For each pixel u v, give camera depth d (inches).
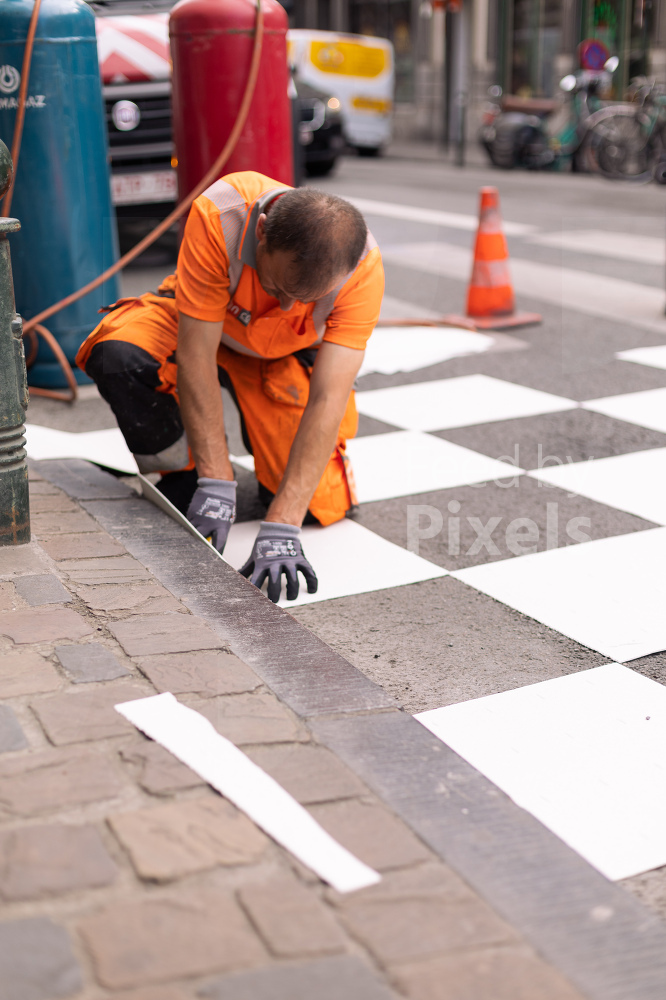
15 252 151.8
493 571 95.9
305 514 96.8
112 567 85.0
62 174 148.2
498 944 46.1
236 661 69.9
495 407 147.6
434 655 81.0
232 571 85.0
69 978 43.2
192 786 55.9
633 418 141.3
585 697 74.5
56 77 144.9
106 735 60.2
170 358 99.3
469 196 400.8
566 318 201.5
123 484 108.7
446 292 226.7
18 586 80.4
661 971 45.1
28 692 64.7
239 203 84.7
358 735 62.0
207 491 93.5
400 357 175.0
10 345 83.0
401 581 93.9
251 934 45.9
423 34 751.1
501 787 63.8
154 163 244.5
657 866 57.4
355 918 47.1
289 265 73.5
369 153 630.5
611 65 508.4
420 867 50.9
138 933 45.7
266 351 95.9
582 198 394.3
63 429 139.1
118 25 247.8
